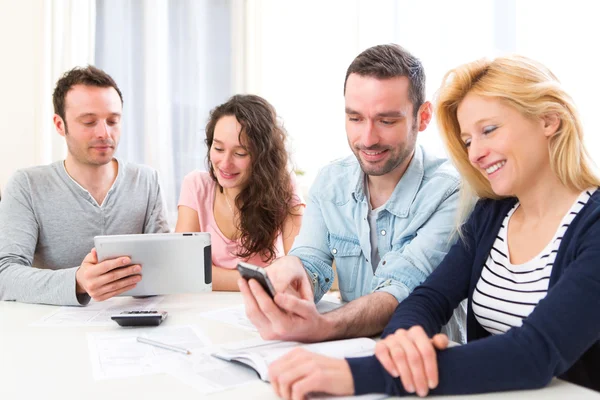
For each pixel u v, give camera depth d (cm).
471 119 103
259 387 83
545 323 82
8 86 274
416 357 78
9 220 169
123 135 287
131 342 105
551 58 247
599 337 87
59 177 182
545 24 248
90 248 183
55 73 277
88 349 101
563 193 103
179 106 295
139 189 194
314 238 147
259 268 93
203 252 131
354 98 126
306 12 313
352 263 146
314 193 151
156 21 285
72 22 275
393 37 292
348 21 311
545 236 104
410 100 127
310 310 98
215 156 182
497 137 100
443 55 275
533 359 79
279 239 195
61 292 134
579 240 94
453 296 114
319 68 316
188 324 119
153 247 128
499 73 100
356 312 108
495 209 117
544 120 100
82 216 182
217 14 299
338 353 92
